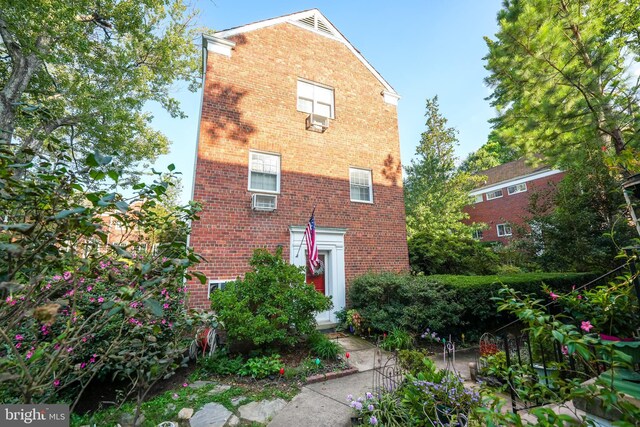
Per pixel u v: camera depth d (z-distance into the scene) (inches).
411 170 761.6
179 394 166.2
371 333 294.4
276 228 311.3
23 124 293.3
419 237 521.0
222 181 294.4
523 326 318.3
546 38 261.1
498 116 348.5
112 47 371.6
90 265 77.5
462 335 261.0
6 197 60.5
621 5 307.9
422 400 121.0
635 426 52.4
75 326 68.2
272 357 205.0
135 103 421.7
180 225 104.3
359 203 369.4
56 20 269.7
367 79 415.5
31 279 68.0
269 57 346.9
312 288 237.6
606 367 102.5
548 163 370.0
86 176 79.7
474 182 750.5
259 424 138.6
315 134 358.9
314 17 390.9
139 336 116.7
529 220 468.1
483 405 104.3
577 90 269.6
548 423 59.8
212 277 271.9
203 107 301.0
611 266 355.9
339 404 157.1
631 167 146.0
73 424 135.6
